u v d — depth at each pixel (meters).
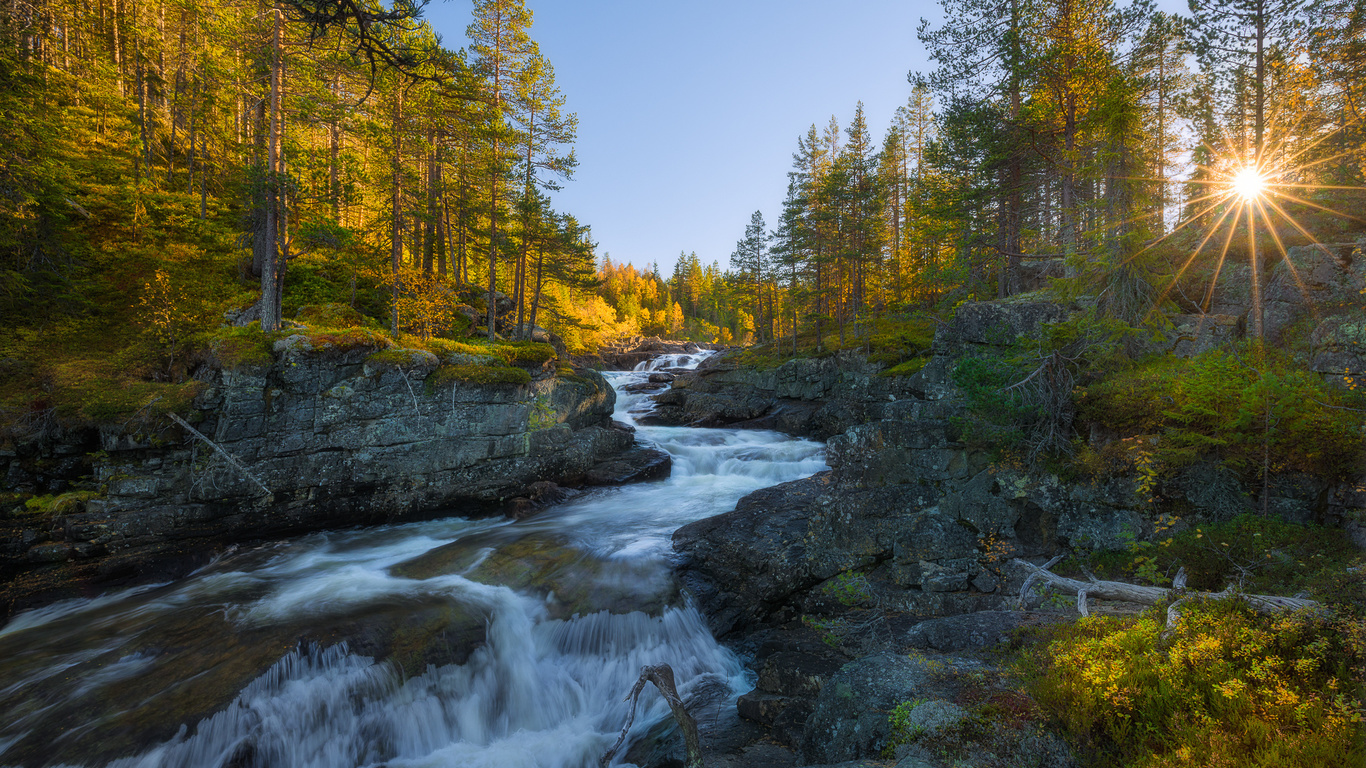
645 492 19.94
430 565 13.47
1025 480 10.78
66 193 20.00
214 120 28.64
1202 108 20.09
